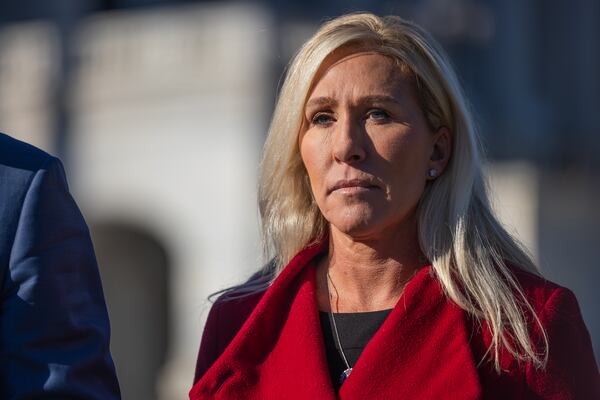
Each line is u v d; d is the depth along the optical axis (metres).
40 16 33.00
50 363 7.79
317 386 8.07
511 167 35.06
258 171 9.05
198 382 8.49
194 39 29.92
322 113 8.37
